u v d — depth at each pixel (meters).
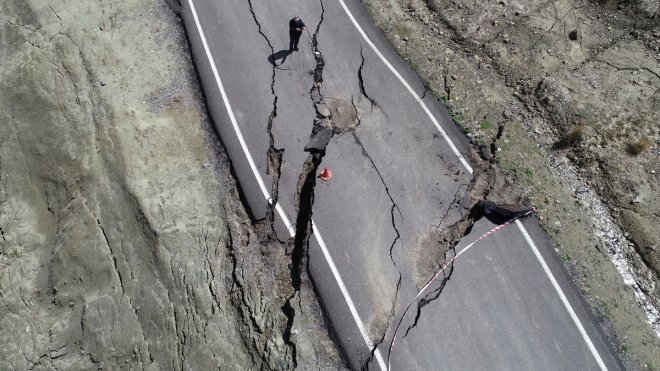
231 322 9.34
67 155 11.60
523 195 10.48
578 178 10.95
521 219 10.18
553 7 13.30
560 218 10.28
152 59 12.52
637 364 8.85
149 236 10.20
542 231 10.08
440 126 11.40
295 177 10.71
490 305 9.34
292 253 9.98
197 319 9.41
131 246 10.30
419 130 11.33
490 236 10.04
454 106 11.73
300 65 12.22
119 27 13.05
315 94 11.80
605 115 11.54
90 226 10.77
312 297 9.44
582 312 9.28
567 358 8.89
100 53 12.63
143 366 9.46
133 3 13.42
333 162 10.85
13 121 12.40
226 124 11.43
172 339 9.41
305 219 10.30
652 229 10.12
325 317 9.25
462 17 13.23
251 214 10.34
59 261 10.91
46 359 10.25
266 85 11.94
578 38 12.79
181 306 9.57
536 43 12.71
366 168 10.80
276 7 13.20
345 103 11.68
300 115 11.49
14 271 11.30
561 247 9.92
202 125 11.58
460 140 11.23
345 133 11.25
